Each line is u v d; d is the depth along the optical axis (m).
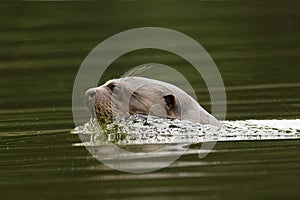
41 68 58.00
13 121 43.47
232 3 74.88
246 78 54.16
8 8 73.44
